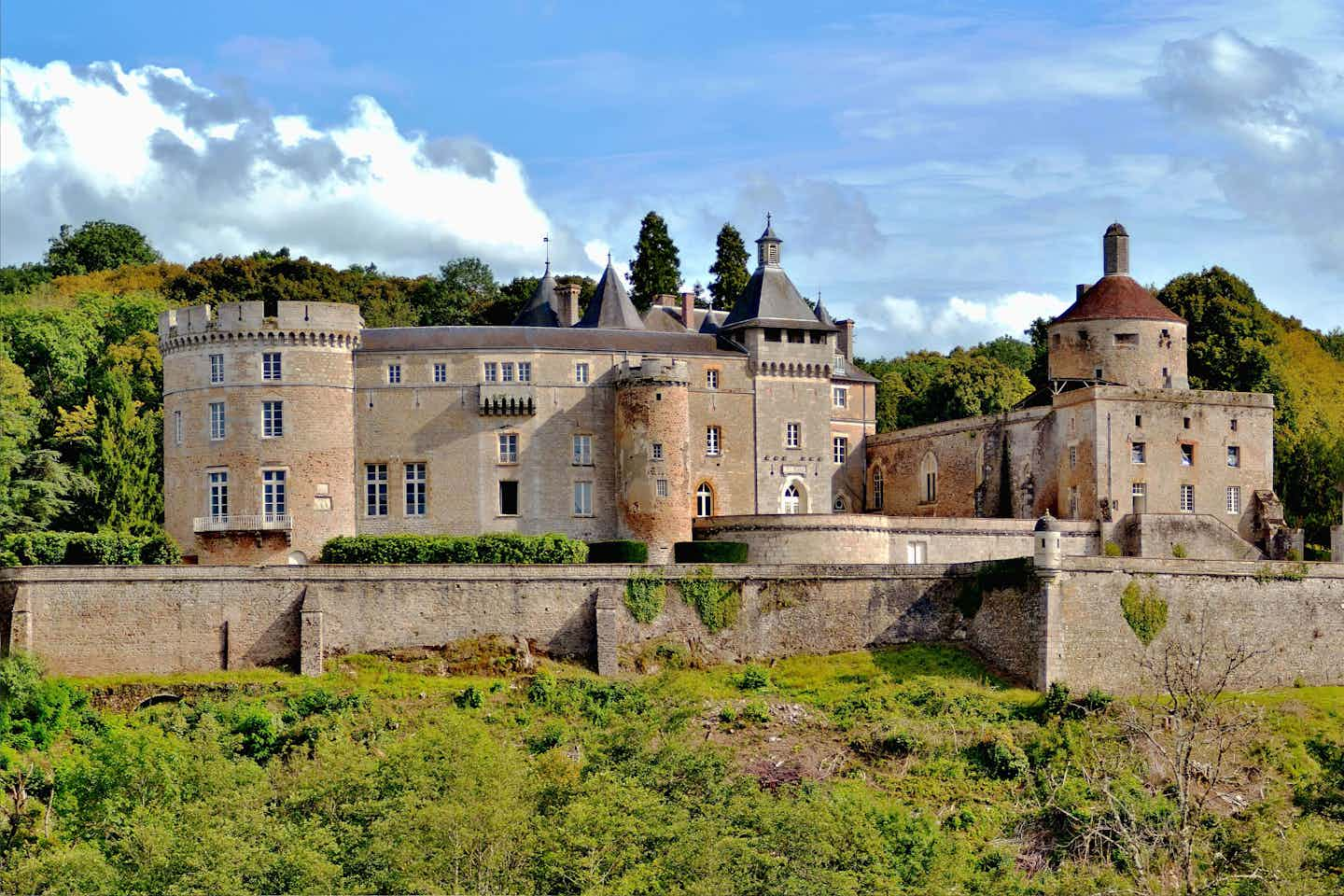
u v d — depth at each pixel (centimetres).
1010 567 9162
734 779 7706
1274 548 10938
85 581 8844
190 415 10356
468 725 7775
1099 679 9038
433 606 9031
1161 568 9238
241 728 8200
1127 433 10875
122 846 6700
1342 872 6956
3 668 8269
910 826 7419
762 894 6594
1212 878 7081
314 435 10319
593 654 9100
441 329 10819
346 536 10250
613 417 10838
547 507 10688
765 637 9269
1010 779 8200
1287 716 8812
